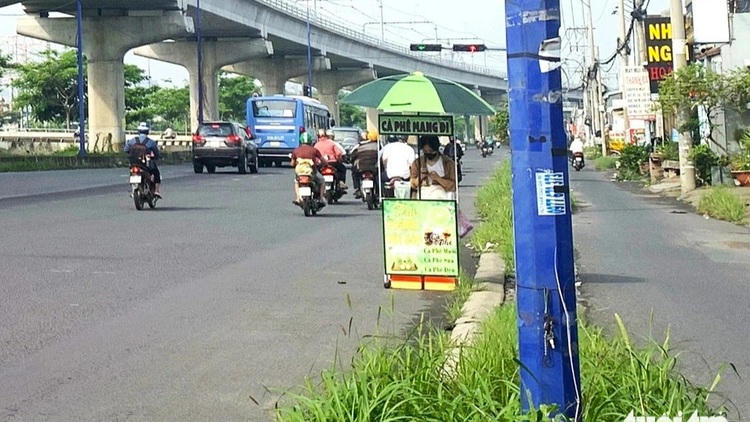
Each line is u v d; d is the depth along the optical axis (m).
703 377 6.96
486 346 6.15
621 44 41.41
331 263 12.26
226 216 18.61
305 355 7.36
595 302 10.02
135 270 11.35
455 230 10.19
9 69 88.38
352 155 21.52
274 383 6.56
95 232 15.26
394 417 4.79
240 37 69.12
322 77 93.69
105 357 7.22
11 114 101.56
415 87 9.98
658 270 12.33
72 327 8.21
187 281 10.66
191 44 69.69
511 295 10.24
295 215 19.09
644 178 34.34
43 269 11.28
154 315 8.79
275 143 45.53
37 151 59.62
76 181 30.47
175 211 19.56
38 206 20.30
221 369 6.93
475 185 30.73
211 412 5.90
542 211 4.11
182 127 106.44
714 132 28.06
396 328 8.36
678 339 8.23
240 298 9.71
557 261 4.12
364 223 17.62
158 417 5.79
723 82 25.14
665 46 31.42
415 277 10.31
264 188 27.64
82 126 47.00
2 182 29.47
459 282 10.16
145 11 57.38
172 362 7.11
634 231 17.11
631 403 4.86
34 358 7.16
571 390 4.17
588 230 17.28
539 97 4.10
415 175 11.29
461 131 110.25
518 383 5.21
